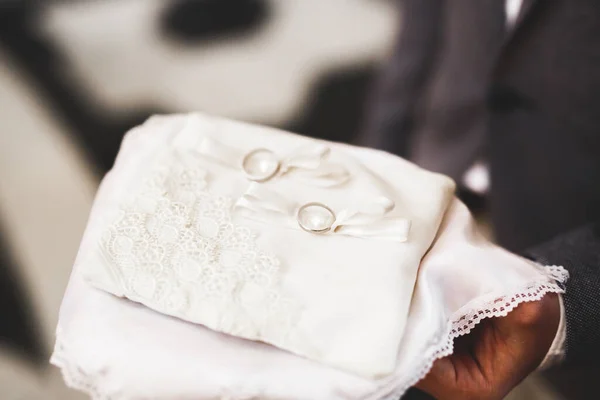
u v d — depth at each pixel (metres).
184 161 0.83
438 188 0.80
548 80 0.96
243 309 0.68
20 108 2.02
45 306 1.57
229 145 0.85
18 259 1.67
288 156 0.83
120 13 2.33
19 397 1.41
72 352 0.70
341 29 2.28
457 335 0.70
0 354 1.46
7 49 2.19
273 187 0.79
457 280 0.73
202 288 0.70
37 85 2.09
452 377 0.74
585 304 0.74
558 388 1.10
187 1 2.36
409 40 1.29
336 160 0.83
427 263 0.74
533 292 0.71
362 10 2.35
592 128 0.93
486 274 0.72
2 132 1.97
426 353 0.65
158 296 0.70
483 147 1.17
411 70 1.29
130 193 0.80
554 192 1.02
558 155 1.00
